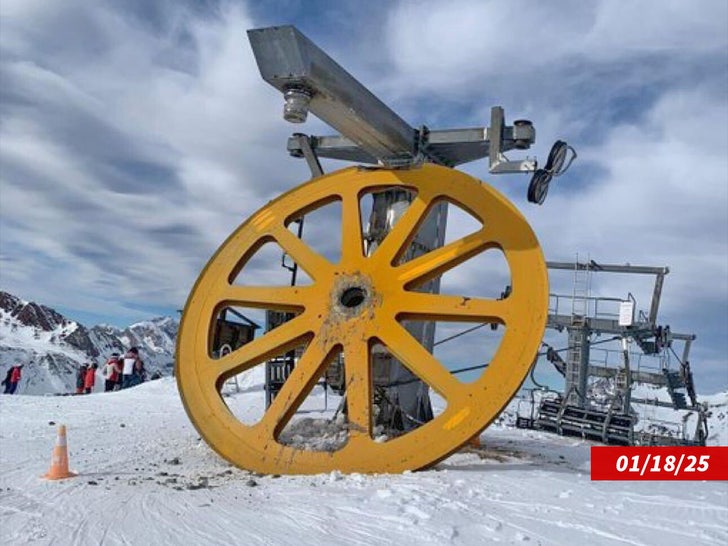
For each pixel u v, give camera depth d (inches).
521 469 411.2
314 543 240.1
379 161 541.3
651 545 248.1
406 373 517.3
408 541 242.5
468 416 389.4
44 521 273.3
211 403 452.8
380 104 478.3
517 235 428.8
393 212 534.6
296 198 507.2
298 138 592.7
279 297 473.7
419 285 448.8
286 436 473.7
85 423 661.3
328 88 420.8
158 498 312.5
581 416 877.2
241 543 241.4
